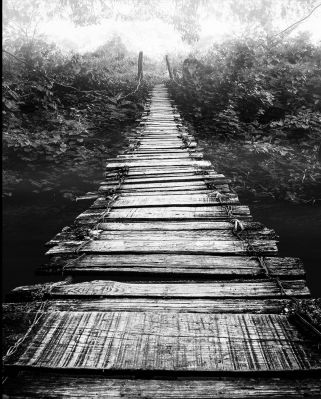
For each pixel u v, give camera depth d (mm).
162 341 1766
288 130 10430
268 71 11852
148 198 4457
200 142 9875
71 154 8273
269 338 1778
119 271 2600
